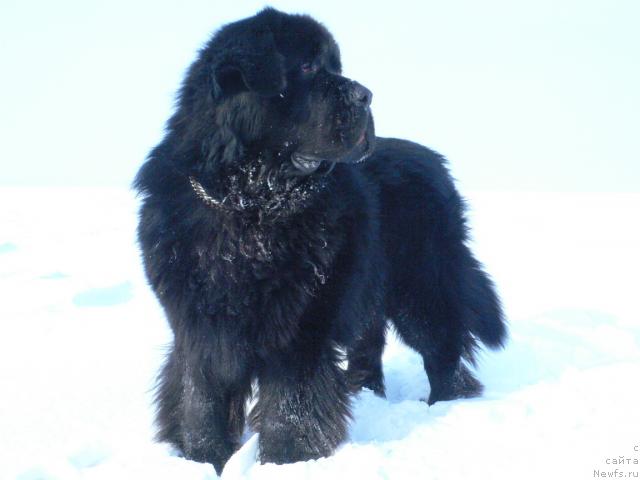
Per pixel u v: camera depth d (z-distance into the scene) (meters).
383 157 2.82
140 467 2.12
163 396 2.38
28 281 4.78
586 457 2.10
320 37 2.25
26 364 3.09
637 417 2.33
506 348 3.19
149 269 2.25
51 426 2.46
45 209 10.74
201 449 2.25
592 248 6.82
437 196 2.85
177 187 2.24
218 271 2.19
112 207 11.04
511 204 12.31
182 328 2.24
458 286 2.84
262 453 2.25
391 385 3.07
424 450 2.18
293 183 2.21
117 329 3.63
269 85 2.15
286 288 2.20
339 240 2.26
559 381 2.72
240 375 2.28
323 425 2.24
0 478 2.09
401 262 2.76
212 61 2.21
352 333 2.38
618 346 3.30
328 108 2.21
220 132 2.17
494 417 2.41
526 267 5.74
